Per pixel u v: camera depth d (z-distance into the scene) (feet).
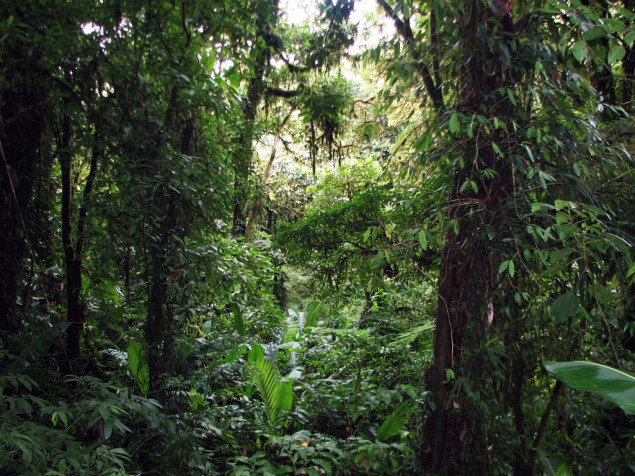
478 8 8.68
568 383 6.04
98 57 9.36
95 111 9.70
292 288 24.90
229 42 11.39
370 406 10.88
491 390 8.14
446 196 9.67
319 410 11.76
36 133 9.93
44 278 12.17
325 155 25.98
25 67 8.96
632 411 5.43
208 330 13.48
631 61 10.93
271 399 11.46
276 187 28.43
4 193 9.55
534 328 8.50
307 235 16.06
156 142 10.14
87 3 9.37
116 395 8.18
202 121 11.15
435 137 9.68
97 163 10.41
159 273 9.96
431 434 8.79
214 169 11.24
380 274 12.75
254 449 10.76
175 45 10.53
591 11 7.75
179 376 9.98
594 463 7.90
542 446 8.28
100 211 9.46
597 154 8.30
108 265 10.27
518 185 8.23
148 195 9.76
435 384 8.86
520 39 8.21
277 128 24.30
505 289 8.52
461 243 8.76
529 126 8.20
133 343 10.98
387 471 8.72
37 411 8.50
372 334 16.39
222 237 13.03
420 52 9.98
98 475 6.68
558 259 6.78
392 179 14.75
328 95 19.03
